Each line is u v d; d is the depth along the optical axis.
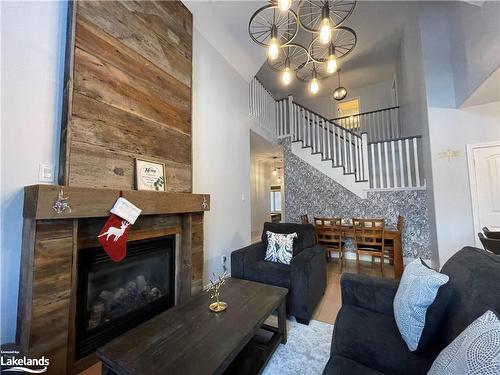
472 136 3.50
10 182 1.46
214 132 3.46
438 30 3.79
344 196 5.10
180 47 2.68
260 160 8.61
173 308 1.71
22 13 1.55
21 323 1.38
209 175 3.32
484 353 0.64
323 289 2.83
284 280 2.39
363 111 7.50
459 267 1.43
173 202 2.28
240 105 4.22
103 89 1.85
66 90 1.64
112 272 1.97
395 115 6.33
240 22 3.46
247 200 4.29
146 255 2.24
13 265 1.45
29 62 1.56
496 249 2.27
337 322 1.50
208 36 3.35
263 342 1.89
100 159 1.80
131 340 1.32
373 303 1.64
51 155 1.64
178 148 2.56
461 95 3.40
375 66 6.49
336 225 4.14
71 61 1.65
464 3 3.20
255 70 4.45
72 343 1.55
